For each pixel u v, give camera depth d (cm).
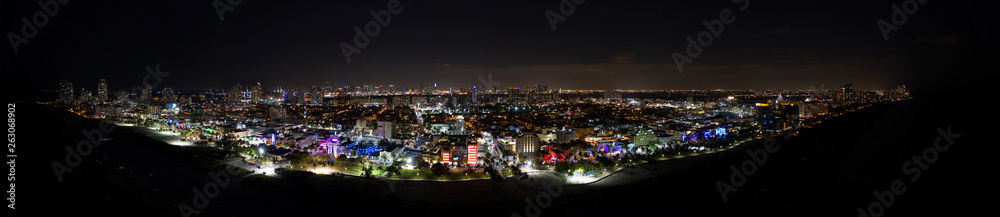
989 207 16200
